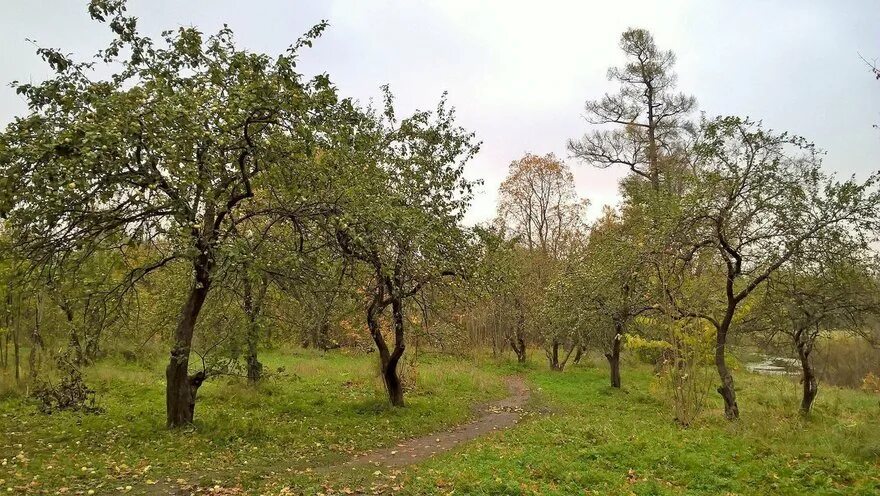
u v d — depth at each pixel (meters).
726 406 15.93
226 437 11.45
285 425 13.16
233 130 10.66
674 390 15.20
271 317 14.99
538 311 29.80
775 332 17.41
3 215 9.03
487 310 30.67
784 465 9.29
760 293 16.86
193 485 8.58
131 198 9.84
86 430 11.54
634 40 27.42
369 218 11.63
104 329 13.72
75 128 8.55
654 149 26.86
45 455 9.70
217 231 11.24
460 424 15.62
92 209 10.10
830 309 15.47
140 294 15.88
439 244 13.98
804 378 17.20
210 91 10.49
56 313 15.27
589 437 11.98
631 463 9.59
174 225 10.23
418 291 15.56
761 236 14.79
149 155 9.52
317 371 23.88
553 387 24.97
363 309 17.20
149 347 22.45
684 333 15.73
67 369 12.96
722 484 8.52
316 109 11.32
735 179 14.62
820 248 14.42
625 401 21.06
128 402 15.24
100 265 11.91
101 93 10.34
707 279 16.50
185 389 12.12
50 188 8.76
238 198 11.45
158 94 9.90
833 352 30.03
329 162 12.24
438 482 8.36
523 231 40.50
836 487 8.21
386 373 16.53
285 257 11.05
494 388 23.14
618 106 27.83
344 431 13.21
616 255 17.45
